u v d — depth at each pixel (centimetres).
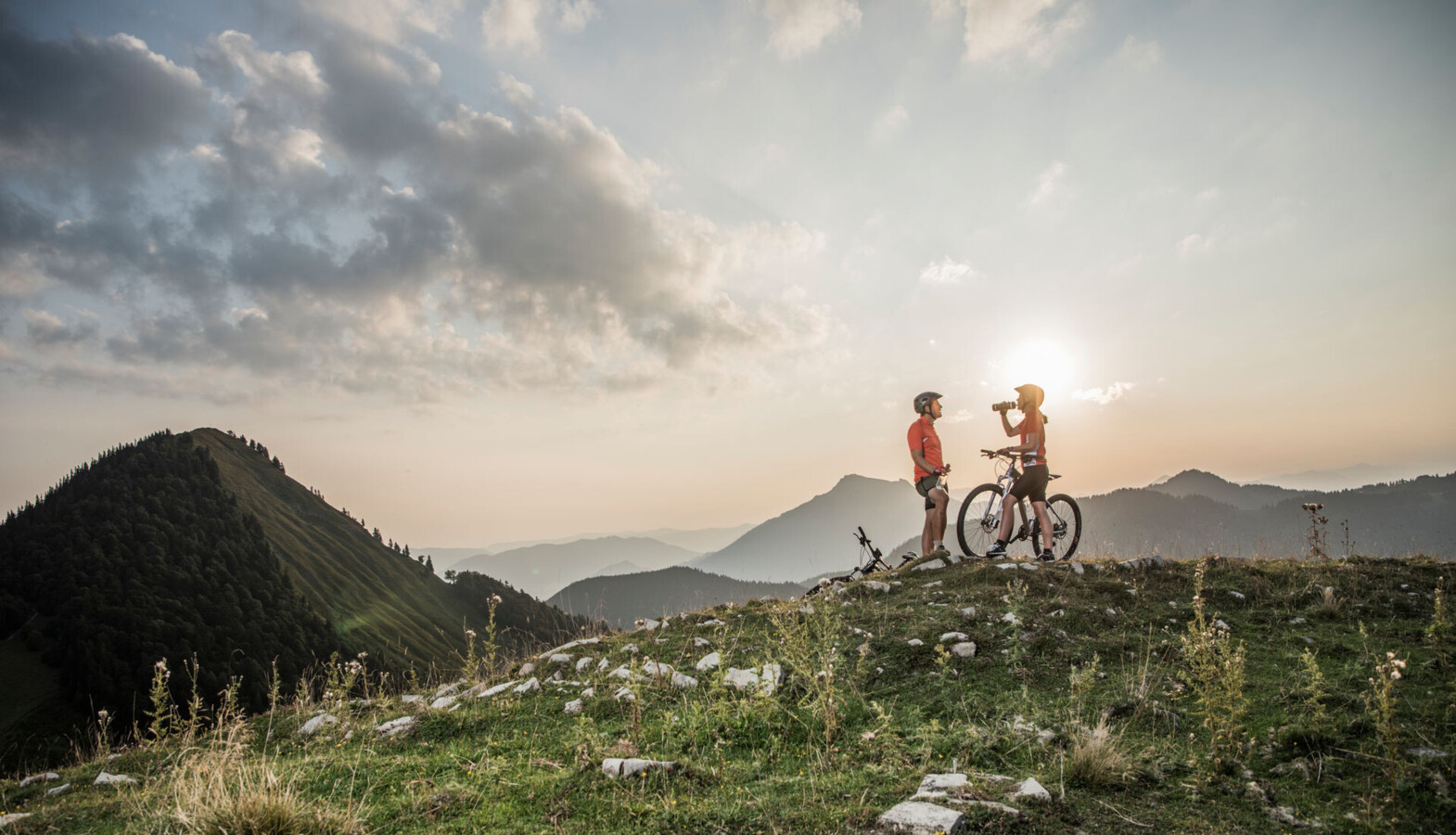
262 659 13100
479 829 471
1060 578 1022
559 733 700
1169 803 462
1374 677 651
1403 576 1020
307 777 609
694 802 482
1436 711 566
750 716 664
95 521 17675
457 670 1114
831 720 618
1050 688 709
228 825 463
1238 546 1287
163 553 16688
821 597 1080
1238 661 561
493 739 700
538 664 980
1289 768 500
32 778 773
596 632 1216
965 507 1291
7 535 16950
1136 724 612
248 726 853
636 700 712
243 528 19775
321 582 19450
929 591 1027
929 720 655
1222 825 429
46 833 571
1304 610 927
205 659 12512
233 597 15338
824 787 497
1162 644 795
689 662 879
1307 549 1220
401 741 722
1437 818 424
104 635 12588
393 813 513
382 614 19088
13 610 13500
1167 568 1080
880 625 896
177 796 538
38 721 10288
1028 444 1207
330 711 891
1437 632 762
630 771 538
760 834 426
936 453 1284
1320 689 631
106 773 760
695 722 652
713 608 1149
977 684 730
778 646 877
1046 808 440
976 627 862
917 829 398
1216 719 560
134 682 11344
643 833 444
